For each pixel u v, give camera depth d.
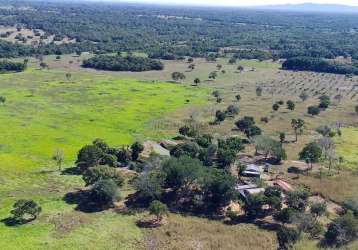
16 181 96.12
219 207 86.62
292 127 140.62
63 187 94.00
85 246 71.38
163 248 72.00
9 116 142.50
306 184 97.31
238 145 116.12
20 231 75.38
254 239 75.31
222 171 94.94
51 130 131.12
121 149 108.94
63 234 74.81
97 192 86.50
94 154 102.50
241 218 82.94
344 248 73.19
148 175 91.69
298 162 111.12
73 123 138.75
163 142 121.00
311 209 83.00
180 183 90.56
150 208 80.81
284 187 93.56
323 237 76.38
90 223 79.06
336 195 92.69
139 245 72.75
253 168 101.56
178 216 83.19
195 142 116.12
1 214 81.50
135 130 134.50
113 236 74.94
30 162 106.69
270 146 112.44
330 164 107.62
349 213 83.12
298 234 73.69
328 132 133.12
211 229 78.44
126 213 83.50
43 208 84.12
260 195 84.31
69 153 113.69
